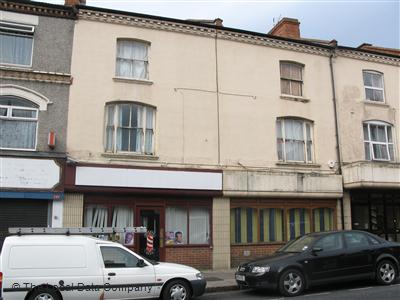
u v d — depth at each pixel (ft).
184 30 55.52
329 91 62.18
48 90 48.78
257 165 56.18
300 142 60.03
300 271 36.11
